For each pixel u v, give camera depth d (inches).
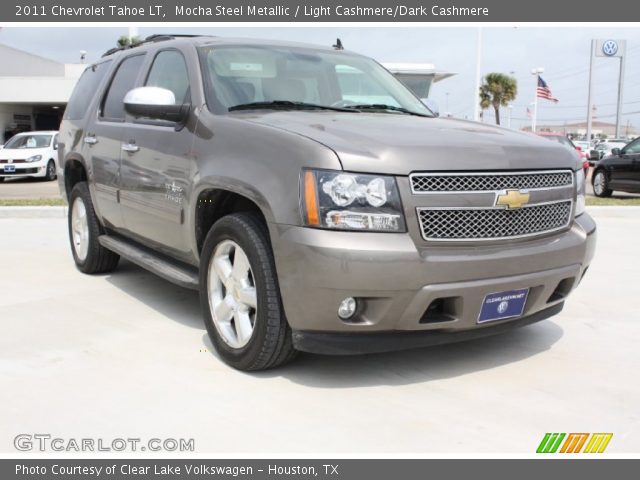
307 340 130.6
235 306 144.1
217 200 154.7
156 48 199.0
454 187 131.0
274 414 124.1
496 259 132.2
